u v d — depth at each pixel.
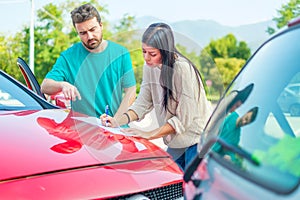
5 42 23.70
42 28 24.11
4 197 2.02
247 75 1.64
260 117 1.48
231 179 1.16
